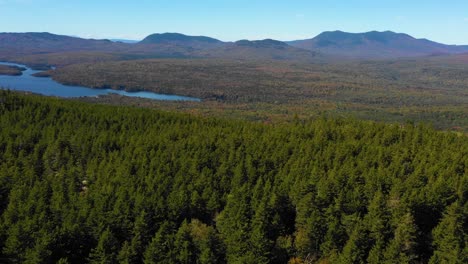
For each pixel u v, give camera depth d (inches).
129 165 3976.4
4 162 4205.2
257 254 2746.1
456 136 5438.0
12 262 2711.6
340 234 2957.7
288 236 3080.7
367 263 2763.3
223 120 6501.0
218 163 4264.3
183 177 3754.9
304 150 4503.0
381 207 3063.5
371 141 5012.3
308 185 3398.1
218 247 2938.0
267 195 3351.4
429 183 3494.1
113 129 5467.5
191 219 3326.8
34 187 3422.7
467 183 3464.6
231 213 3090.6
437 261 2677.2
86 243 2999.5
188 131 5324.8
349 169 3762.3
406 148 4532.5
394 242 2768.2
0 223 2972.4
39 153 4495.6
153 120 6038.4
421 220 3203.7
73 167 4040.4
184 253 2792.8
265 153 4325.8
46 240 2733.8
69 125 5369.1
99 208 3122.5
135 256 2871.6
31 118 5595.5
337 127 5679.1
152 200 3243.1
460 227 2903.5
